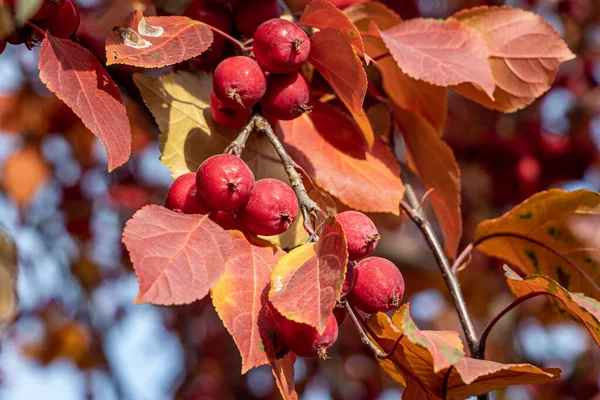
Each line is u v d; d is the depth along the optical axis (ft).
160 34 1.47
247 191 1.39
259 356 1.36
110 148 1.41
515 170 2.84
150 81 1.60
